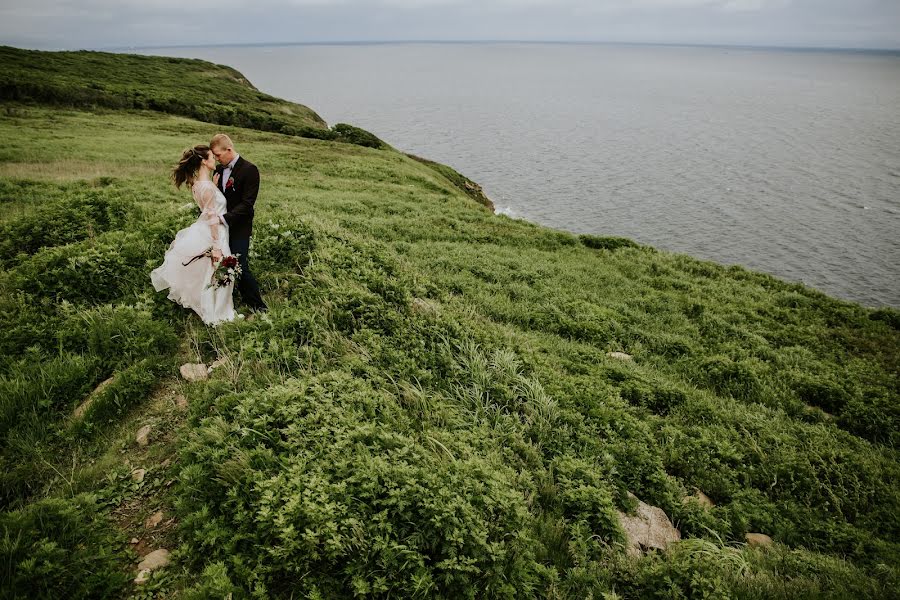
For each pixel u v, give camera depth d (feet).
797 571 17.39
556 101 612.70
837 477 24.25
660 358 36.27
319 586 12.21
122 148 95.45
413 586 11.99
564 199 206.39
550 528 16.19
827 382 35.19
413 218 69.56
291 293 26.04
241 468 14.38
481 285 44.68
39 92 144.77
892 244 164.25
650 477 20.62
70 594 11.61
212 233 21.02
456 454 17.70
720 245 162.61
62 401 17.88
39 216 30.83
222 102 213.25
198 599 11.48
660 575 14.89
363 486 13.73
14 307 21.80
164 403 18.34
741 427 27.25
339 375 19.48
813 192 224.33
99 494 14.46
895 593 16.67
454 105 552.41
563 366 30.35
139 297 22.99
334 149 140.46
